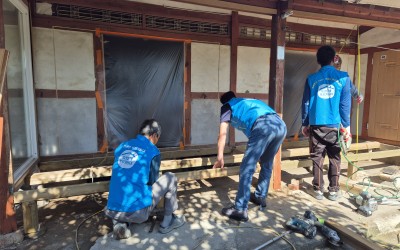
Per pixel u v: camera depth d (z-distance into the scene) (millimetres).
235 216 2896
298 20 5633
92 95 4367
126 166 2494
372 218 3027
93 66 4328
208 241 2506
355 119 6480
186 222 2844
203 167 4844
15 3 3215
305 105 3475
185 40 4852
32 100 3768
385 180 4328
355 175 4336
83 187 2811
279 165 3719
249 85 5469
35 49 3973
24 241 2512
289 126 5953
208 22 5000
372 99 6086
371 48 6047
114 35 4398
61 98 4191
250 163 2822
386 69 5773
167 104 4902
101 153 4496
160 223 2738
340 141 3309
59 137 4234
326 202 3432
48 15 3990
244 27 5305
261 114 2838
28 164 3434
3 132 2387
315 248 2535
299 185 3957
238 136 5543
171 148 5008
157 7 4590
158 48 4707
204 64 5074
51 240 2537
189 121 5105
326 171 4660
